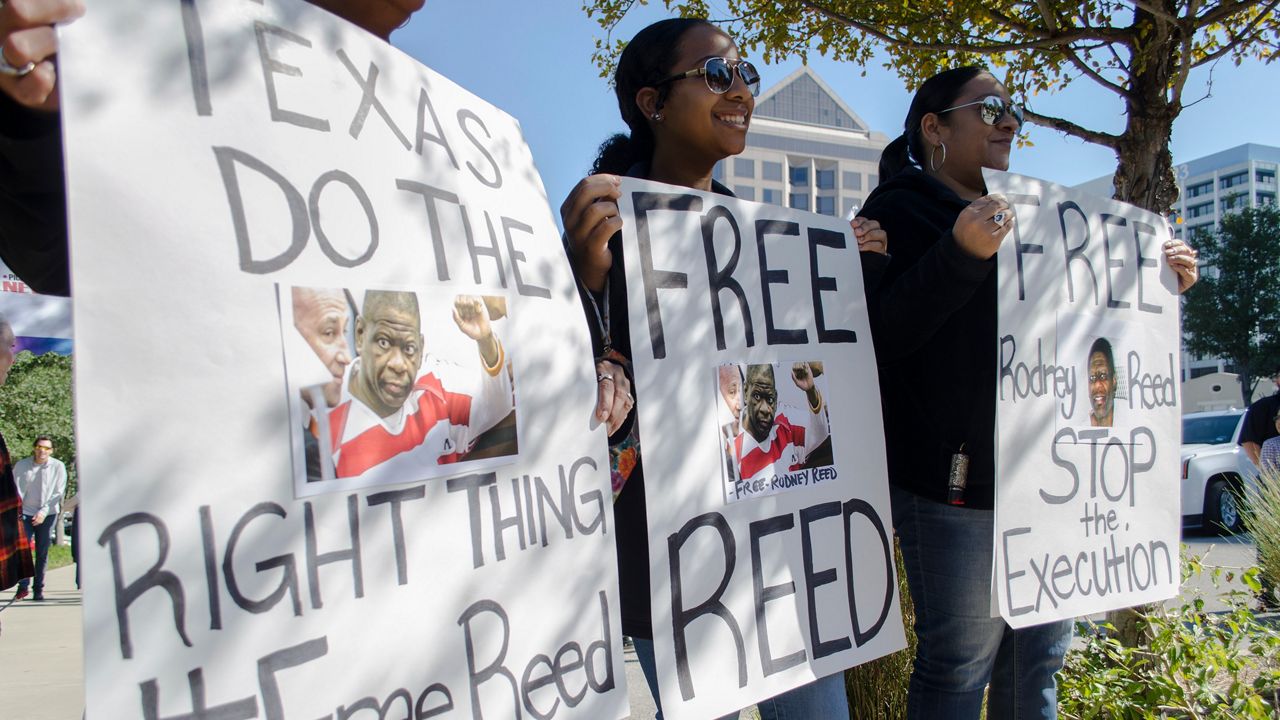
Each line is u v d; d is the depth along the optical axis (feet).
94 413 2.87
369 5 4.71
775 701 6.16
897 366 7.43
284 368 3.36
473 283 4.18
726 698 5.27
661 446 5.29
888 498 6.43
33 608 30.07
